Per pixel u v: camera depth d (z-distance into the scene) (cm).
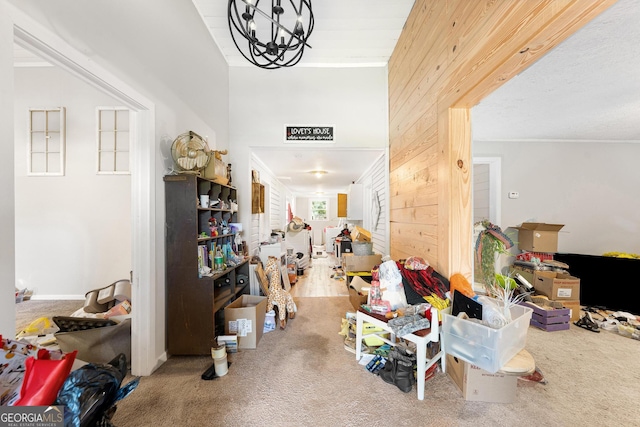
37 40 109
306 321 282
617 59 192
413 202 259
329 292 396
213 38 297
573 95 247
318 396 160
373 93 354
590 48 179
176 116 219
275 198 617
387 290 198
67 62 123
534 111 284
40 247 336
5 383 66
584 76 215
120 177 337
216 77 306
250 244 353
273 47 171
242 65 350
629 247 372
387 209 353
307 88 351
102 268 338
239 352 214
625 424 139
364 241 384
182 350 203
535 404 153
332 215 1054
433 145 211
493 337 131
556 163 377
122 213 336
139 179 182
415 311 176
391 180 342
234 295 272
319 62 348
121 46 156
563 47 178
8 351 70
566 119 304
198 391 165
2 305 94
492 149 377
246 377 180
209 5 256
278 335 247
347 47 320
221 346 184
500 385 154
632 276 300
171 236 203
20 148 334
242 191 349
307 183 736
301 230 620
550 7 98
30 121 333
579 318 280
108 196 336
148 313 182
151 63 185
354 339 221
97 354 178
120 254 338
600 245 374
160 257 196
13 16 98
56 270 336
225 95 336
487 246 266
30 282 335
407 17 274
